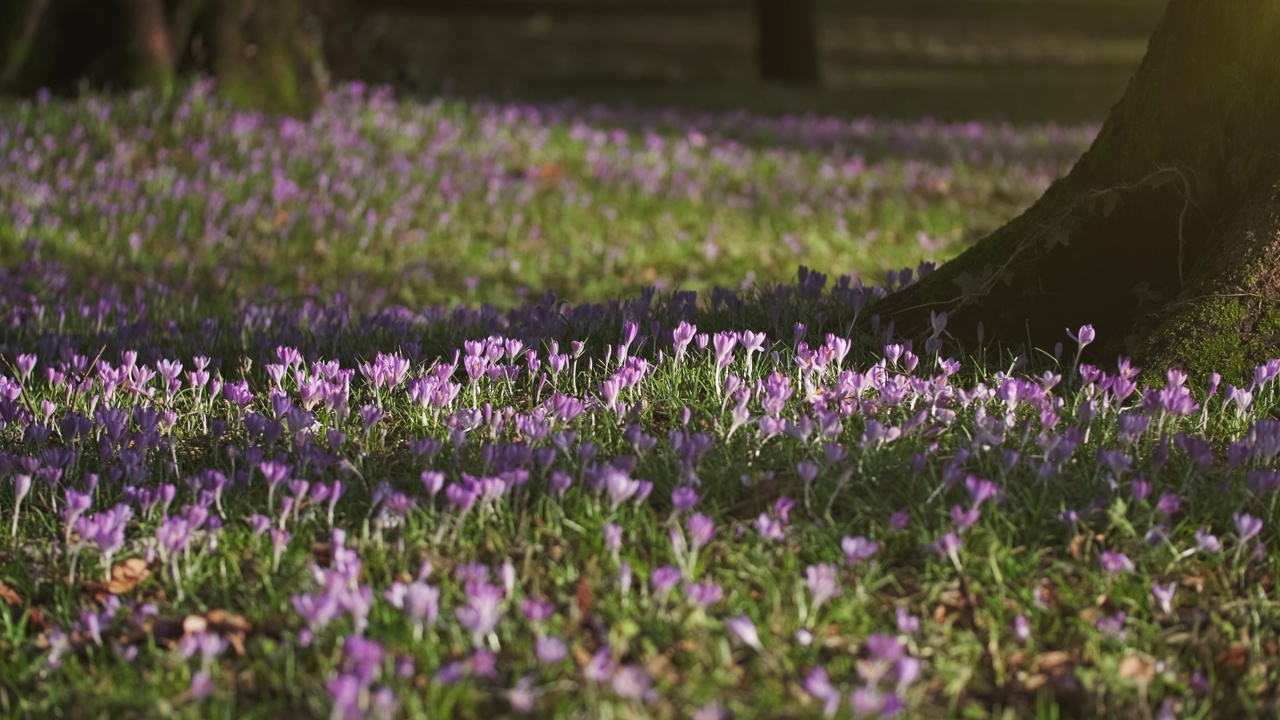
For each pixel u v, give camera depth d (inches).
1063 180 314.0
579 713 167.0
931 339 280.2
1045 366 289.0
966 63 1708.9
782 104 1181.1
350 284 504.1
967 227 645.3
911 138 930.7
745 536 213.8
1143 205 294.4
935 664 185.6
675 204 663.1
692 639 184.5
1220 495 223.9
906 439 240.7
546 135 796.6
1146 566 207.0
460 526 211.3
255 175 629.0
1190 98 288.5
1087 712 179.0
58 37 745.6
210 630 195.0
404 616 188.7
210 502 229.6
